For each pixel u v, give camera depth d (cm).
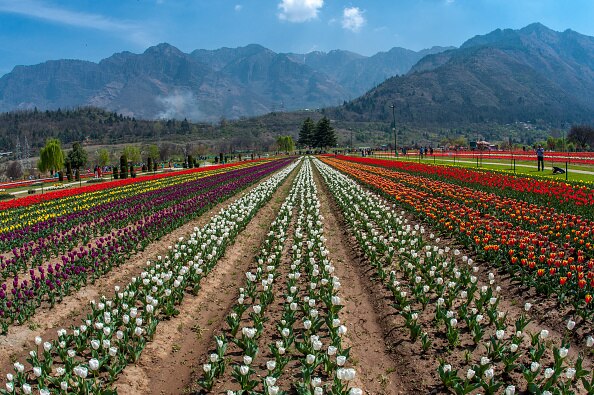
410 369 913
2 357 995
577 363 809
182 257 1611
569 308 1095
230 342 1049
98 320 1020
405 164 5059
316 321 1054
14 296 1212
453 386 812
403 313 1059
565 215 1952
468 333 1023
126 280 1477
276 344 922
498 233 1673
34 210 3020
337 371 766
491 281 1210
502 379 845
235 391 856
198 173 5941
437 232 1908
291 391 847
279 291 1355
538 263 1352
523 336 959
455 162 5591
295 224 2191
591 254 1445
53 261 1703
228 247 1856
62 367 894
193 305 1281
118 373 914
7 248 1878
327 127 16375
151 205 2839
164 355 1016
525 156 6344
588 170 4044
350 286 1402
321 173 5112
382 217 2159
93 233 2134
